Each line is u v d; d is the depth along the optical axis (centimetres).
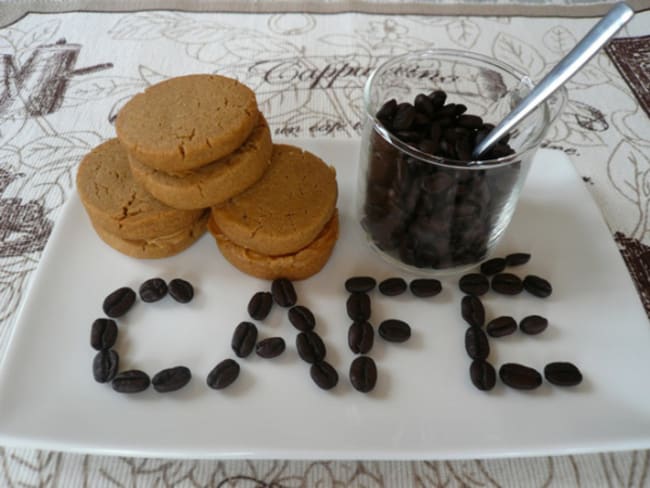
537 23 33
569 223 21
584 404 16
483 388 16
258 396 16
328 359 17
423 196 16
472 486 15
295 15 33
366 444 15
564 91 16
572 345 17
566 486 15
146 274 19
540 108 17
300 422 15
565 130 26
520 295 19
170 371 16
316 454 15
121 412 15
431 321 18
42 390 16
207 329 17
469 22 33
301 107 27
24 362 16
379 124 16
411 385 16
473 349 17
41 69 28
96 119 26
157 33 31
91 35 31
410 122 17
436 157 15
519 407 16
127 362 17
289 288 18
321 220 18
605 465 15
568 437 15
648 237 22
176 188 17
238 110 18
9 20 31
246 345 17
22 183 23
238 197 18
